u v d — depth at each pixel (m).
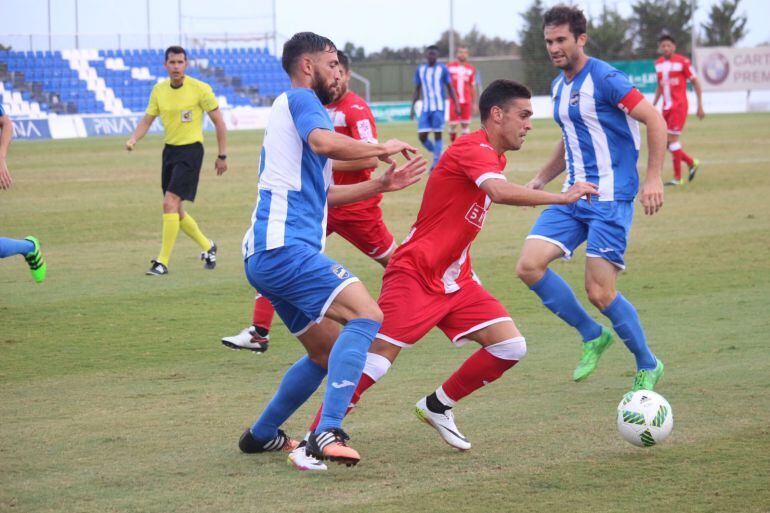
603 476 5.98
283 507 5.57
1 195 24.05
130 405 7.82
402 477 6.08
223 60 64.62
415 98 31.97
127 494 5.82
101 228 18.80
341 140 6.01
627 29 65.19
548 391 8.03
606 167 8.22
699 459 6.22
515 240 16.53
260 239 6.18
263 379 8.65
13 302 12.12
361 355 6.06
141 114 53.88
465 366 6.62
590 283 8.10
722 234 16.30
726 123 46.81
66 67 59.19
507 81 6.80
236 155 35.41
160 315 11.37
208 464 6.39
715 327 10.02
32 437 6.97
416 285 6.65
